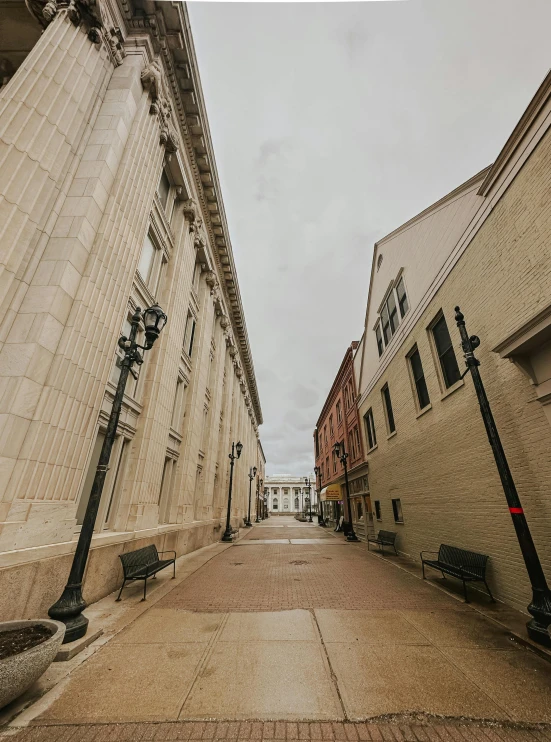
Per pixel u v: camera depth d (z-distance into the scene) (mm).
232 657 3820
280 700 3010
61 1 7133
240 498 28359
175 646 4113
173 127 11188
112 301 6859
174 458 12227
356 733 2611
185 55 10430
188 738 2555
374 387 15602
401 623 4891
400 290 12344
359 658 3797
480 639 4332
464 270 7594
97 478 4871
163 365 10258
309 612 5367
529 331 4789
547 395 4977
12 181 5234
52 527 4996
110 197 7062
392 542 11633
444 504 8422
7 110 5574
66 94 6480
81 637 4195
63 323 5609
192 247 13469
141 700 3012
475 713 2836
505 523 6055
